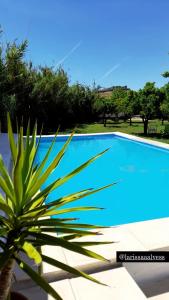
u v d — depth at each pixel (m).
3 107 14.97
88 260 3.85
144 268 4.02
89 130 23.45
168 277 4.15
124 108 25.08
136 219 7.71
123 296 3.30
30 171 2.26
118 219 7.69
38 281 1.79
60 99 23.23
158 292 3.84
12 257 1.99
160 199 8.98
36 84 20.00
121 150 15.27
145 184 10.27
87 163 2.38
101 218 7.70
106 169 12.05
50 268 3.64
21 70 18.55
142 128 24.98
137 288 3.43
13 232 2.11
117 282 3.54
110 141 17.47
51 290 1.74
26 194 2.09
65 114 24.58
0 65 15.86
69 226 2.16
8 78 17.45
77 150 15.27
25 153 2.15
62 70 25.12
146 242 4.39
